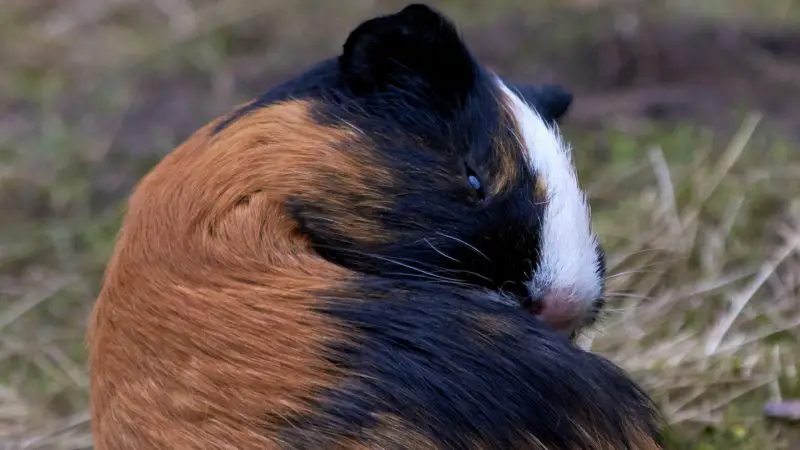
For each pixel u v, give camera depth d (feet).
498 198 2.24
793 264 2.76
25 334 2.79
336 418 2.11
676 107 3.58
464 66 2.28
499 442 2.12
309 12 4.70
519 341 2.15
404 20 2.27
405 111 2.27
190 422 2.13
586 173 3.18
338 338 2.13
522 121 2.30
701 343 2.64
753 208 2.89
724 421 2.52
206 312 2.15
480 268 2.23
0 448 2.55
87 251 3.08
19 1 5.11
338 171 2.23
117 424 2.16
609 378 2.15
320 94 2.28
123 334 2.17
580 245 2.25
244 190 2.21
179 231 2.20
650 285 2.75
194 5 4.88
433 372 2.13
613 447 2.14
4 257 3.03
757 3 4.66
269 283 2.16
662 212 2.86
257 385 2.12
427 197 2.24
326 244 2.23
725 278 2.75
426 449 2.11
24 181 3.41
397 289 2.16
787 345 2.63
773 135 3.33
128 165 3.51
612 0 4.42
